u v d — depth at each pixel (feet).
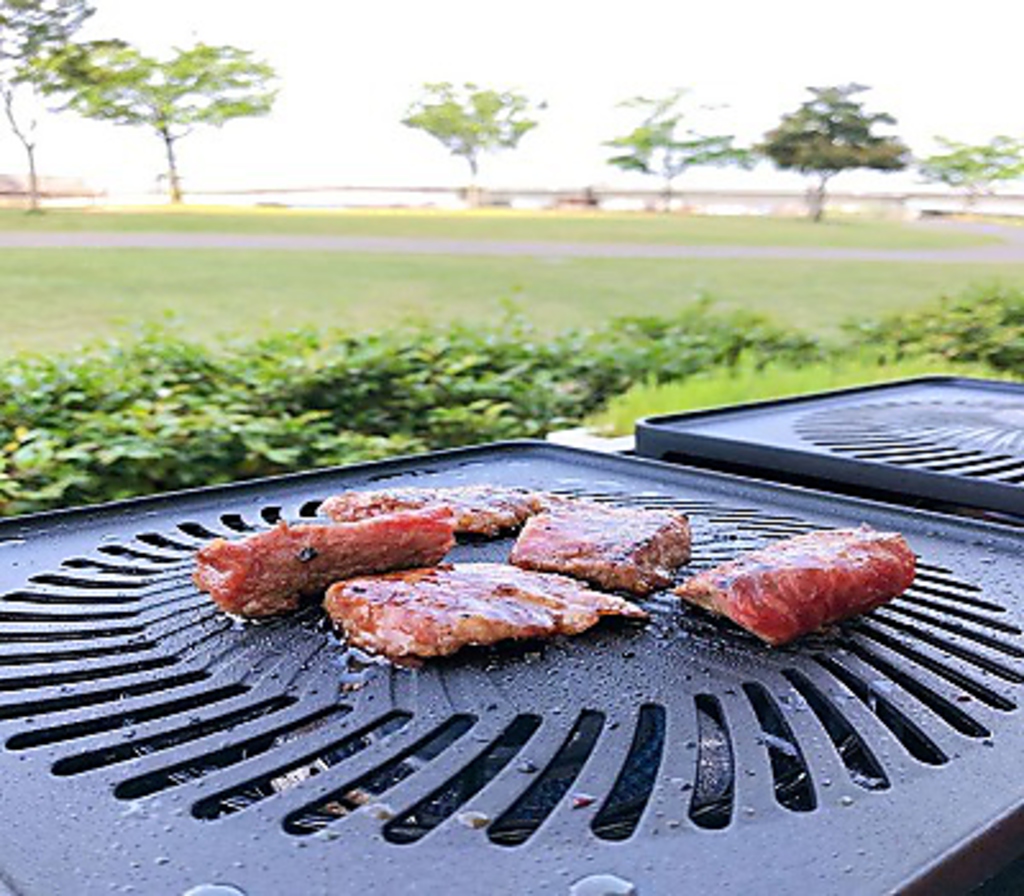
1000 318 12.74
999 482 4.31
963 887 1.84
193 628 2.89
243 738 2.27
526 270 13.52
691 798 2.02
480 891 1.73
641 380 11.99
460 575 2.96
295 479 4.44
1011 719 2.36
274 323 11.10
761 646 2.77
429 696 2.47
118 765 2.16
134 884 1.75
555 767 2.18
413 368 10.60
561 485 4.53
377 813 1.97
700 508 4.17
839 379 11.07
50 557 3.50
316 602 3.01
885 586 2.91
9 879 1.76
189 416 8.59
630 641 2.79
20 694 2.49
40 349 9.59
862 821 1.93
